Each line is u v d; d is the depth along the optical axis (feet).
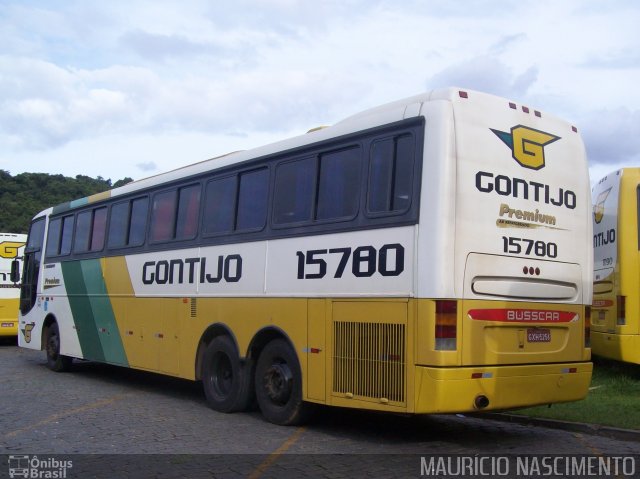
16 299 71.51
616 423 26.99
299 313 27.04
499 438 26.27
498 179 23.88
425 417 31.14
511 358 23.53
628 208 37.78
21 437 26.40
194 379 33.17
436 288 21.95
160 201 37.60
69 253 47.32
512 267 23.85
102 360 42.01
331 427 28.19
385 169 24.35
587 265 26.66
